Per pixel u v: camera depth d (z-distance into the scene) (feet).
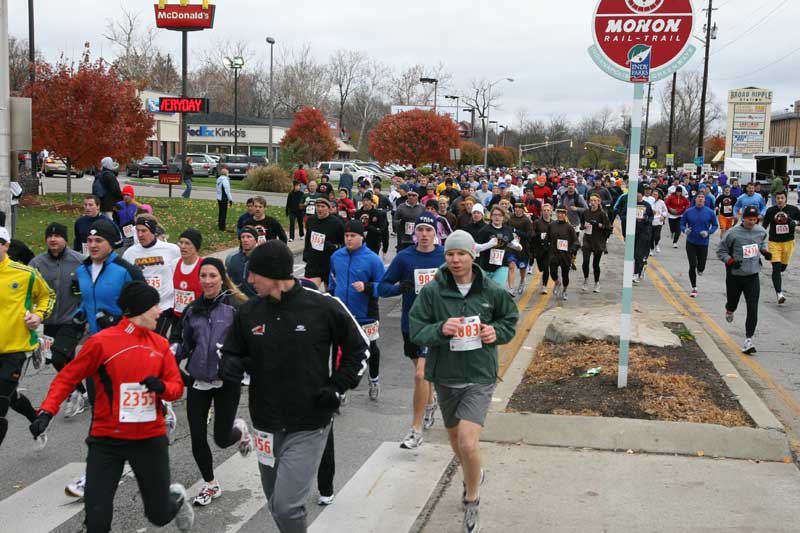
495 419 22.98
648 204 54.75
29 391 28.04
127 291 14.87
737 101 213.46
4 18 39.86
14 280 20.21
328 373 14.52
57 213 79.61
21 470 20.66
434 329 16.76
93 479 14.64
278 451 14.35
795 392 27.63
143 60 235.40
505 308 17.20
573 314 34.96
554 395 25.13
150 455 14.93
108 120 87.15
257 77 334.44
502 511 17.78
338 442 22.77
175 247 27.45
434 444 22.67
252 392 14.46
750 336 33.40
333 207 37.65
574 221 65.87
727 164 161.89
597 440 21.95
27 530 17.04
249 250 27.81
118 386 14.62
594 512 17.66
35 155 105.60
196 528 17.17
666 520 17.19
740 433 21.57
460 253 16.88
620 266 63.77
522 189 99.04
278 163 157.89
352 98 349.41
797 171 229.66
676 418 22.81
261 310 14.30
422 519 17.61
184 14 111.04
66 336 23.98
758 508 17.81
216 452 22.21
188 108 111.45
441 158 193.57
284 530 14.15
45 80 84.99
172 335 18.76
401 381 29.78
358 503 18.40
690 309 44.39
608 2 24.20
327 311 14.43
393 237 87.04
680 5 23.73
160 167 172.65
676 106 334.65
